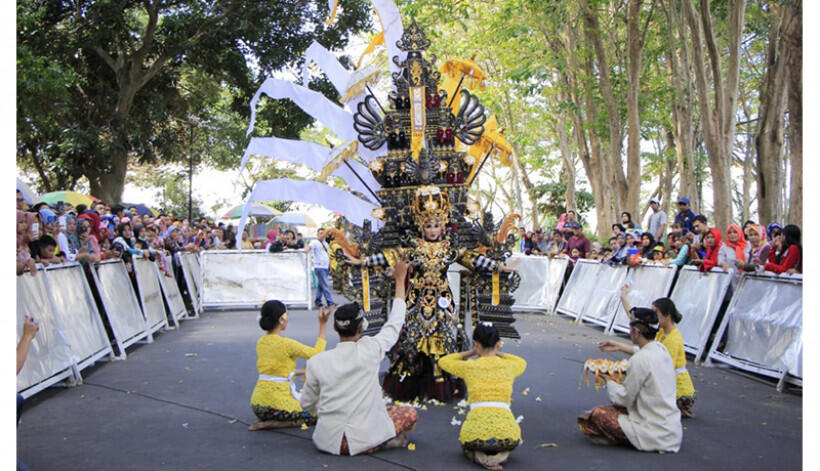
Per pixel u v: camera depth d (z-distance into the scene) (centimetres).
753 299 787
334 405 475
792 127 1121
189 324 1207
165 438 512
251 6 1880
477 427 449
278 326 552
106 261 884
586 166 2036
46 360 644
